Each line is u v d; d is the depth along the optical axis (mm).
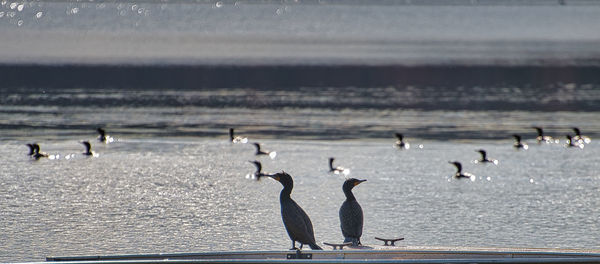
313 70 76625
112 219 20547
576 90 62094
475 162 30734
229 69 76812
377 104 52000
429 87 63875
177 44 111062
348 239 16547
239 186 25328
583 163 30656
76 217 20672
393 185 25656
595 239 18906
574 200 23516
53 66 76812
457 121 44125
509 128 41500
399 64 83688
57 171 27484
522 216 21328
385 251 15289
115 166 28797
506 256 14906
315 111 48062
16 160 29766
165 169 28328
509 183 26266
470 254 15016
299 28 153125
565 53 101000
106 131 38844
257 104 51562
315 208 22109
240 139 36156
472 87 64062
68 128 39719
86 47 103312
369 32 145625
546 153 33312
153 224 20109
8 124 40688
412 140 36688
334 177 27125
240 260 13789
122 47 104438
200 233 19281
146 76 70312
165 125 41406
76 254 17328
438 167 29406
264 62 84312
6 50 95438
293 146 34531
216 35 130750
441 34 141500
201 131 39312
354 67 80000
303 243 15633
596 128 41500
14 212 21109
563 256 14688
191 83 65375
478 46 113938
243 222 20453
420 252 15305
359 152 32938
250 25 159625
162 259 14594
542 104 52656
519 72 76812
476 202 23156
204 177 26828
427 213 21641
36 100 52562
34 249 17703
